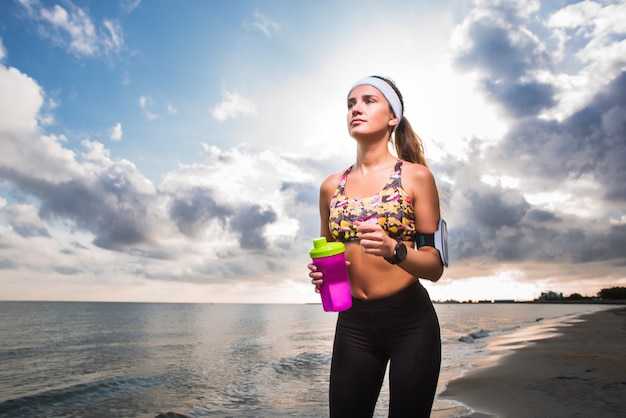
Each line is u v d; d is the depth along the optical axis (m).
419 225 1.83
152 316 51.94
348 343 1.83
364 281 1.80
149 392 7.11
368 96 1.96
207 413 5.30
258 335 20.47
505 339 13.45
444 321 30.38
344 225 1.85
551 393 4.91
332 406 1.82
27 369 10.62
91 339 19.78
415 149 2.20
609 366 6.66
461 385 5.66
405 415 1.67
